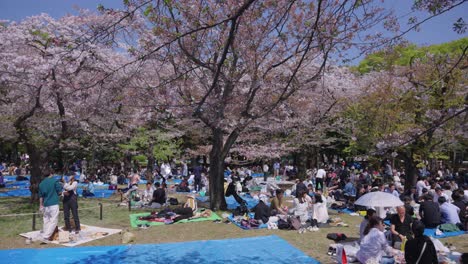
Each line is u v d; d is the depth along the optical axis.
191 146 29.91
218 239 10.17
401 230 9.10
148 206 15.82
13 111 17.44
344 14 6.07
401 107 16.27
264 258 8.44
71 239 9.90
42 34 14.84
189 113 13.77
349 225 12.18
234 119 14.09
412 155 17.03
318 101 21.25
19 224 11.84
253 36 10.48
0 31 14.36
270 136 22.58
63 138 16.72
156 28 7.61
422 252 6.36
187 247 9.30
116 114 17.42
